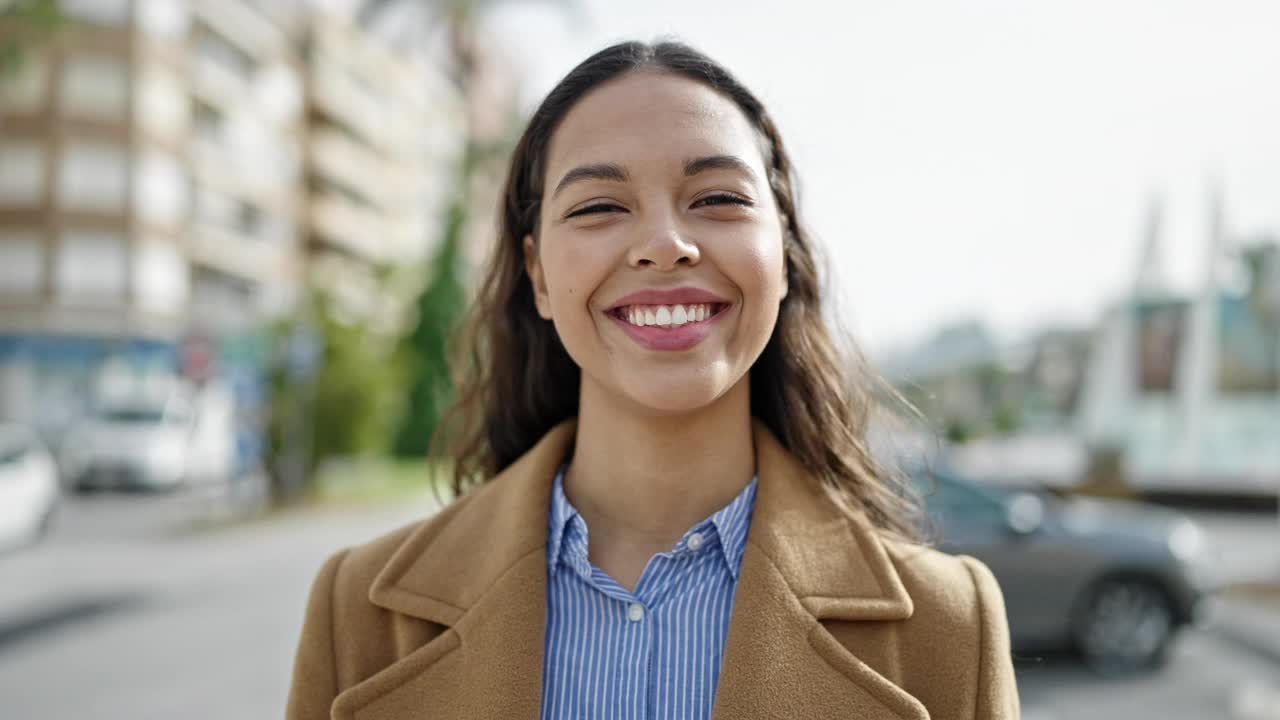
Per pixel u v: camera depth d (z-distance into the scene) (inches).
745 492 60.4
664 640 56.1
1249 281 901.8
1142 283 946.1
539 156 63.2
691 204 55.3
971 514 279.1
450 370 81.5
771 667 54.0
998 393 1362.0
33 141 1082.1
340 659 62.2
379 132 1764.3
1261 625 335.9
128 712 228.5
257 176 1391.5
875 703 54.6
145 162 1114.7
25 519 502.6
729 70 60.2
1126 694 256.1
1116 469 856.9
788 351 67.9
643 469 59.4
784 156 65.2
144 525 573.9
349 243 1672.0
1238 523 732.7
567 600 58.5
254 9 1336.1
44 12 755.4
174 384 1132.5
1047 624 277.1
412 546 64.1
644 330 54.8
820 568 58.1
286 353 675.4
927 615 58.3
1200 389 913.5
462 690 57.1
